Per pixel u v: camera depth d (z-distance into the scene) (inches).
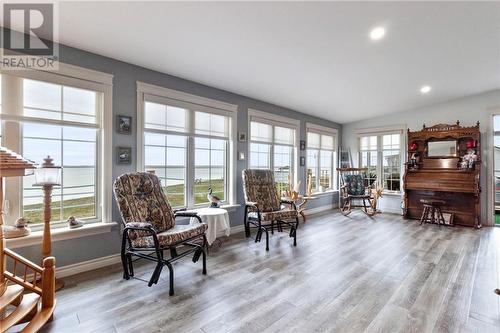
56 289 89.1
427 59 134.3
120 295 86.1
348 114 235.6
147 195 109.7
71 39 99.3
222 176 165.9
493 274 103.2
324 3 87.1
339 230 173.9
